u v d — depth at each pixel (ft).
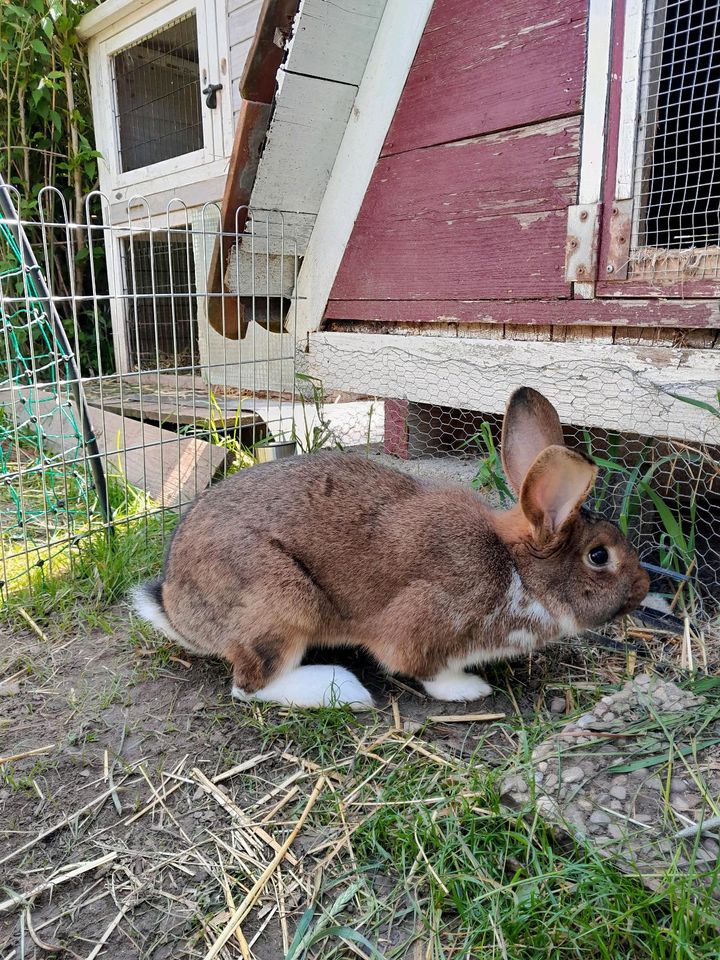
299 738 1.77
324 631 1.92
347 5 2.70
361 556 1.85
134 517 2.75
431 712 1.88
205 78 4.59
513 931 1.22
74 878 1.42
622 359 2.30
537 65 2.38
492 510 1.97
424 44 2.70
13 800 1.61
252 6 4.16
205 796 1.61
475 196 2.65
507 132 2.51
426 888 1.35
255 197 3.08
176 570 1.96
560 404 2.50
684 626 2.07
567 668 2.02
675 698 1.70
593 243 2.29
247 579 1.83
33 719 1.87
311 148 3.04
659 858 1.28
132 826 1.54
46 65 6.05
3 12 5.74
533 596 1.83
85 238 6.37
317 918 1.32
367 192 3.04
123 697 1.96
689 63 2.19
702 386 2.13
